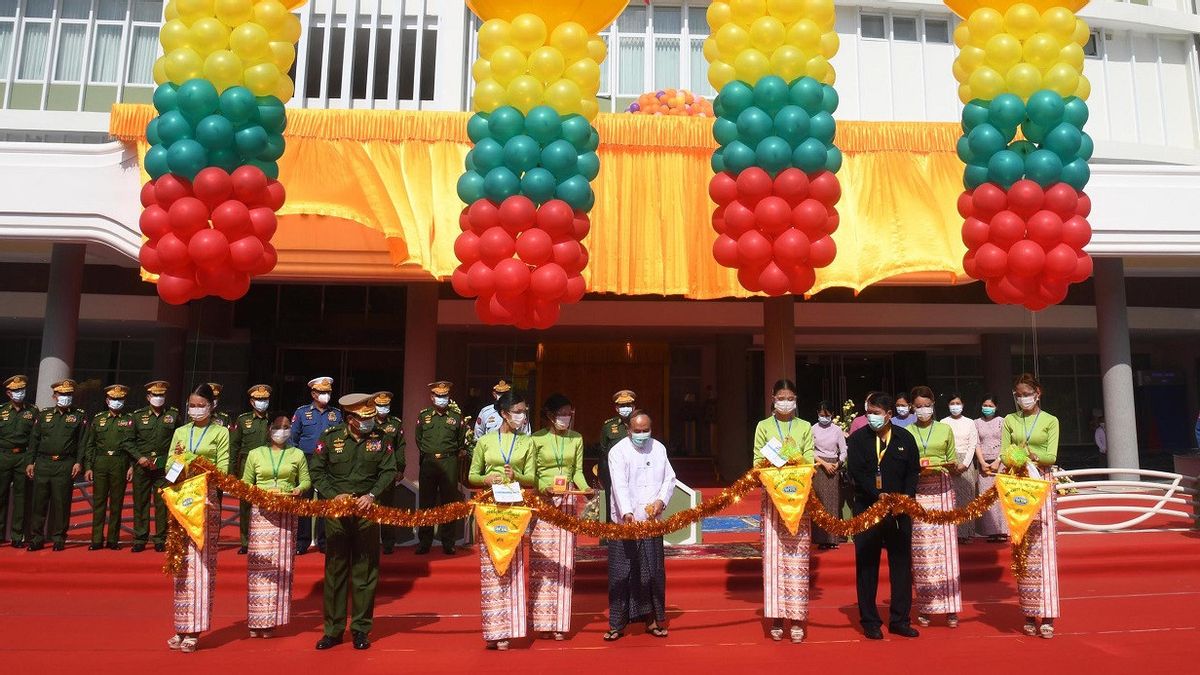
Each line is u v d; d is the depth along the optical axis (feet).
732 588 24.97
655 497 19.66
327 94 47.52
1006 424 21.74
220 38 21.20
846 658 17.51
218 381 66.74
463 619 21.57
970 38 23.35
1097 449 74.28
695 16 49.52
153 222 20.68
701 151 33.35
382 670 16.70
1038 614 18.88
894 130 33.53
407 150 32.35
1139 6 51.83
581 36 21.86
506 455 19.86
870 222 32.76
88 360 66.54
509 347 63.00
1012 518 19.21
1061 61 22.36
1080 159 22.29
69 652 18.01
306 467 20.58
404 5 48.98
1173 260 43.47
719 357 55.47
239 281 21.75
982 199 22.09
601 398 60.70
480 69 22.50
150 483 27.76
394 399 62.18
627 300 51.49
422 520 18.63
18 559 25.75
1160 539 28.96
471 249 21.57
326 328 59.62
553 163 21.04
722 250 22.29
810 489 18.89
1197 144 52.29
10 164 31.81
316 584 24.62
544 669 16.83
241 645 18.65
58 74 48.24
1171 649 18.12
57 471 27.61
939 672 16.46
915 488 19.38
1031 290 22.43
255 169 21.16
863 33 50.62
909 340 62.64
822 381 71.67
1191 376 71.36
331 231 34.81
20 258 45.47
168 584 24.76
